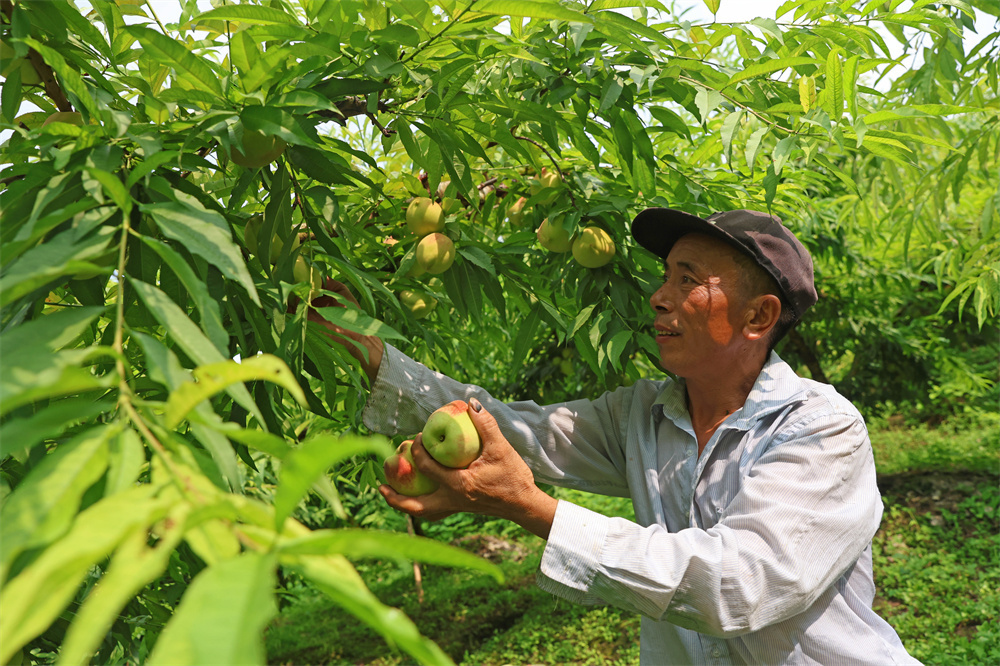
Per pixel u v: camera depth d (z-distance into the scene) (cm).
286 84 116
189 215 79
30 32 119
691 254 153
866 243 450
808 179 250
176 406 53
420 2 128
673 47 153
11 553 43
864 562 145
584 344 195
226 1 160
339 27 132
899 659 141
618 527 124
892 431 1044
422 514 131
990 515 662
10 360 53
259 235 126
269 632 605
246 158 121
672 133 208
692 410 164
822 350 813
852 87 146
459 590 659
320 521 532
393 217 202
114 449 52
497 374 526
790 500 128
